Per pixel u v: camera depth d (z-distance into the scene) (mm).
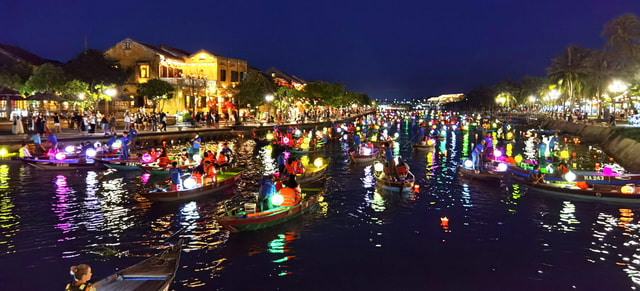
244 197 19734
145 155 26094
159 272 10148
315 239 14570
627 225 16094
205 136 47688
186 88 61219
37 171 25578
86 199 19297
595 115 90188
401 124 104875
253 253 13273
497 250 13766
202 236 14672
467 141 54031
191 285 11195
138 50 61719
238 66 73438
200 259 12781
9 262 12406
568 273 12078
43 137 33906
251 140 48531
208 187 19844
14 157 29203
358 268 12312
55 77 45062
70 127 44219
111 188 21516
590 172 22875
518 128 83312
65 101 46906
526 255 13352
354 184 23703
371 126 77312
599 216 17219
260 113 75062
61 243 13906
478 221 16797
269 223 15023
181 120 56688
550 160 27859
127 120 42031
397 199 20188
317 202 18875
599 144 46000
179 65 66750
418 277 11797
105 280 9703
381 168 22641
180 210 17609
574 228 15836
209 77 67438
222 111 68375
